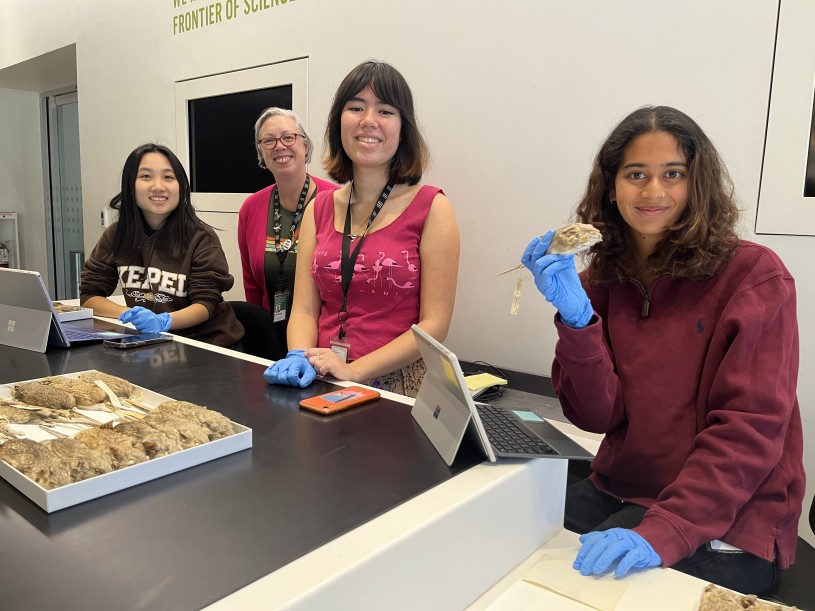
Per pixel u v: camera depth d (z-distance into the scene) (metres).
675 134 1.08
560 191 2.06
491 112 2.20
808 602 1.00
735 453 0.97
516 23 2.10
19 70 4.75
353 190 1.74
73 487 0.71
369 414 1.07
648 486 1.20
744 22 1.66
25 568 0.58
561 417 1.91
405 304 1.68
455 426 0.88
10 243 5.68
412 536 0.68
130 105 3.73
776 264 1.08
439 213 1.63
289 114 2.44
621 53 1.88
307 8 2.74
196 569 0.59
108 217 3.97
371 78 1.57
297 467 0.84
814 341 1.62
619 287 1.26
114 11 3.71
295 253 2.42
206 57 3.24
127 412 0.99
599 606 0.78
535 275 1.05
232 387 1.19
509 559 0.87
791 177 1.61
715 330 1.10
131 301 2.21
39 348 1.44
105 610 0.53
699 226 1.09
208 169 3.36
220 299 2.18
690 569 1.00
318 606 0.57
